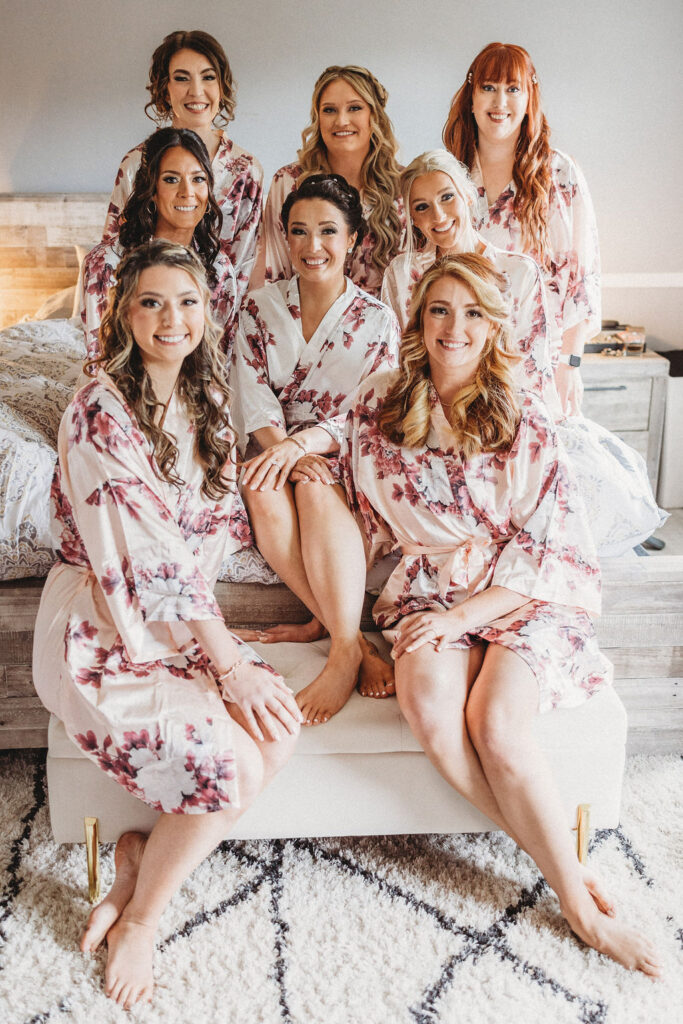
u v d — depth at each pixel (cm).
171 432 167
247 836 174
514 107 232
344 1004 151
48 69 333
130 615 157
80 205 342
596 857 183
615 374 323
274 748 163
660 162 350
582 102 342
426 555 188
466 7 330
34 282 351
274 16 328
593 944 160
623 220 356
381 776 172
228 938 164
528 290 220
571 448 214
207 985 155
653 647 202
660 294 365
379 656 187
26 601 192
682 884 176
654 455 332
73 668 158
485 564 183
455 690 169
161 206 209
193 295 156
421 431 179
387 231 247
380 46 333
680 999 152
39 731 204
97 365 163
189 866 158
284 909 170
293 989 154
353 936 164
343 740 169
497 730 161
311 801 172
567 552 180
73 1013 150
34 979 155
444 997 152
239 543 198
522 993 153
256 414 209
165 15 327
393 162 247
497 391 177
